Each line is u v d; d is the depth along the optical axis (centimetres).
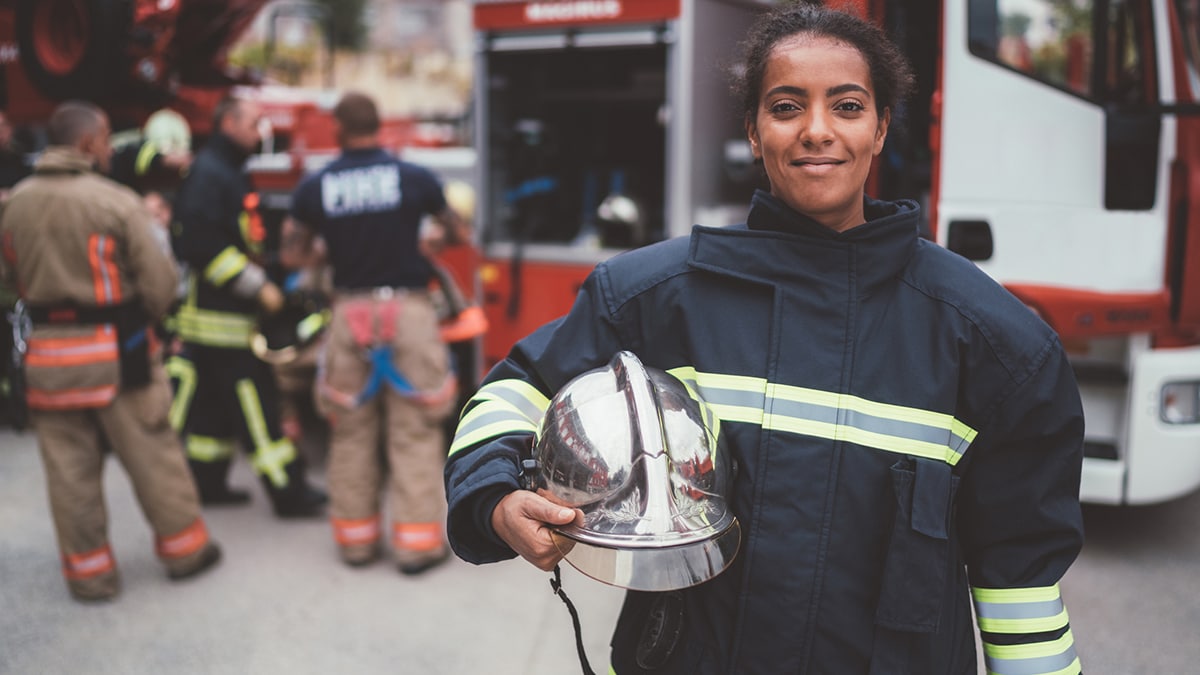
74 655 332
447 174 524
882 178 420
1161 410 379
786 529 128
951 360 129
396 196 391
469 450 138
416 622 357
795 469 129
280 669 323
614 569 118
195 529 391
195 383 469
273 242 582
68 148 356
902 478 126
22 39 618
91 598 371
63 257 347
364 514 405
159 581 392
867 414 129
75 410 362
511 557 136
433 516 400
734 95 144
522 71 501
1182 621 351
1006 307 132
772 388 131
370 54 2162
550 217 514
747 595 130
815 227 132
